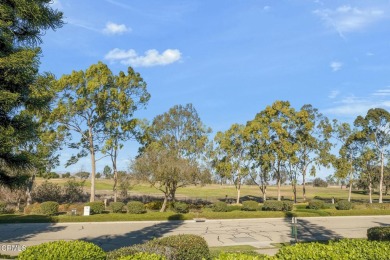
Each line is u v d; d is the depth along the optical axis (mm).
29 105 11172
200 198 53125
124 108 39531
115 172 41750
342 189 102625
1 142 10391
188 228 26844
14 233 23047
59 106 36344
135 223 29828
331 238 22188
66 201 42281
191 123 44312
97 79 38125
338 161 50094
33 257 6367
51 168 38750
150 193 60094
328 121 49656
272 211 36844
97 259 6832
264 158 45562
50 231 24234
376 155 49781
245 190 89625
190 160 38906
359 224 30734
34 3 10281
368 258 7145
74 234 22922
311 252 7000
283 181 52656
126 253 8094
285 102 48125
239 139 46562
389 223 31609
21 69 10117
